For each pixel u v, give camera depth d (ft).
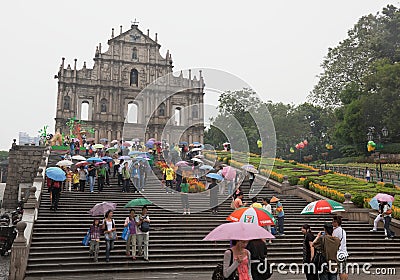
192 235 50.26
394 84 147.43
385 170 132.87
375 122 156.04
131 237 42.52
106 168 74.79
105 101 203.62
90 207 58.34
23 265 36.55
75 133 174.91
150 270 40.37
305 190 79.56
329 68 200.23
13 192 120.26
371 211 63.62
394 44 168.14
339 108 188.85
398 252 50.67
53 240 45.14
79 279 36.47
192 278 37.27
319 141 242.37
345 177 103.71
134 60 210.59
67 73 200.34
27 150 123.24
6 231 54.39
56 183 54.70
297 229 55.62
